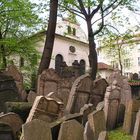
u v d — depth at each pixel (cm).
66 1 2200
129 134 1127
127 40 2950
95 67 2362
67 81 1633
